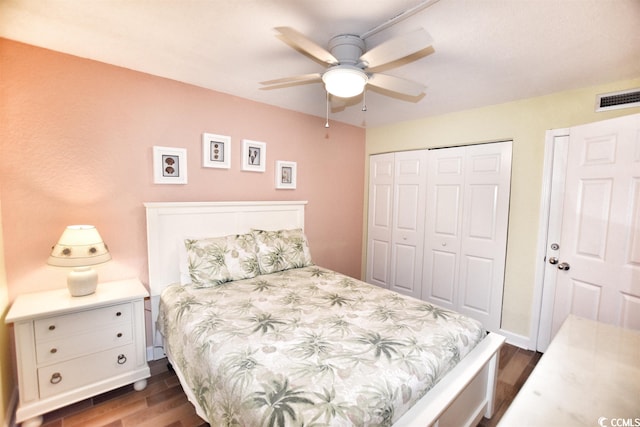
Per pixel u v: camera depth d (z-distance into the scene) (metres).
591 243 2.17
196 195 2.53
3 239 1.78
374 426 1.02
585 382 0.93
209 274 2.18
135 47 1.83
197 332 1.52
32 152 1.85
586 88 2.27
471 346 1.60
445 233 3.21
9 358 1.76
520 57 1.83
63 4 1.41
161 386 2.02
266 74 2.23
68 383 1.73
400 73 2.10
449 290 3.20
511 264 2.73
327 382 1.10
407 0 1.34
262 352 1.30
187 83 2.41
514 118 2.65
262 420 0.97
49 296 1.83
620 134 1.99
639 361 1.05
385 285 3.81
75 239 1.77
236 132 2.72
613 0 1.27
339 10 1.42
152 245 2.26
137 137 2.21
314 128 3.34
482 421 1.76
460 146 3.05
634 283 1.93
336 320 1.64
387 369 1.21
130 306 1.92
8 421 1.63
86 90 2.00
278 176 3.04
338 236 3.72
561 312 2.40
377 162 3.84
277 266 2.57
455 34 1.59
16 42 1.77
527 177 2.60
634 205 1.92
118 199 2.16
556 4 1.32
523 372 2.28
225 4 1.40
